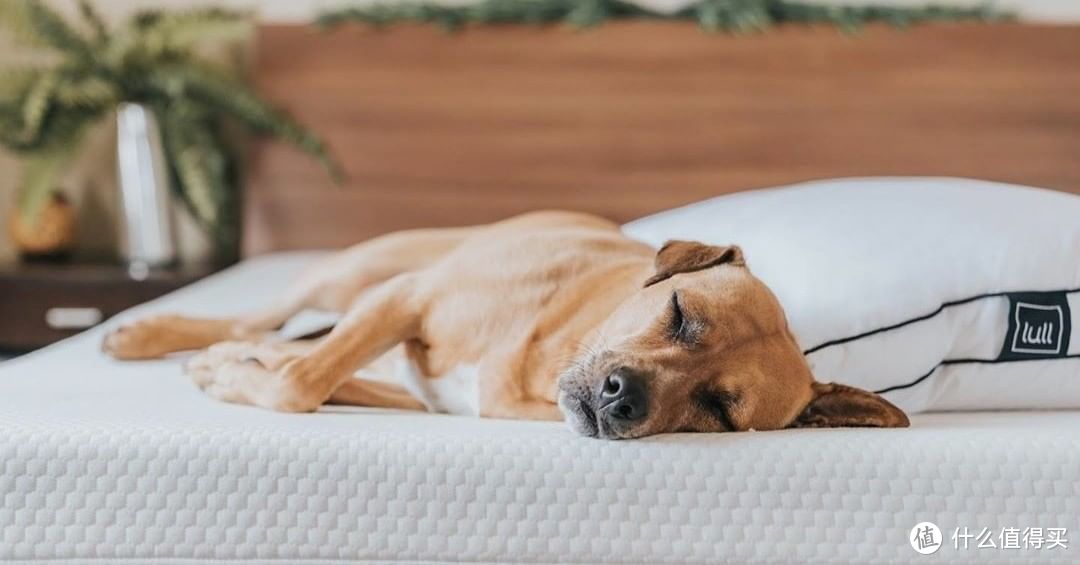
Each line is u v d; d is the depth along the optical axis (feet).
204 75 10.03
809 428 4.20
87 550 3.77
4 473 3.76
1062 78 9.93
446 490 3.75
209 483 3.75
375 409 4.78
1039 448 3.84
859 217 5.06
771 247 5.15
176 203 11.05
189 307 7.25
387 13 10.21
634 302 4.30
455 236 5.94
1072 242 4.72
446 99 10.23
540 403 4.45
